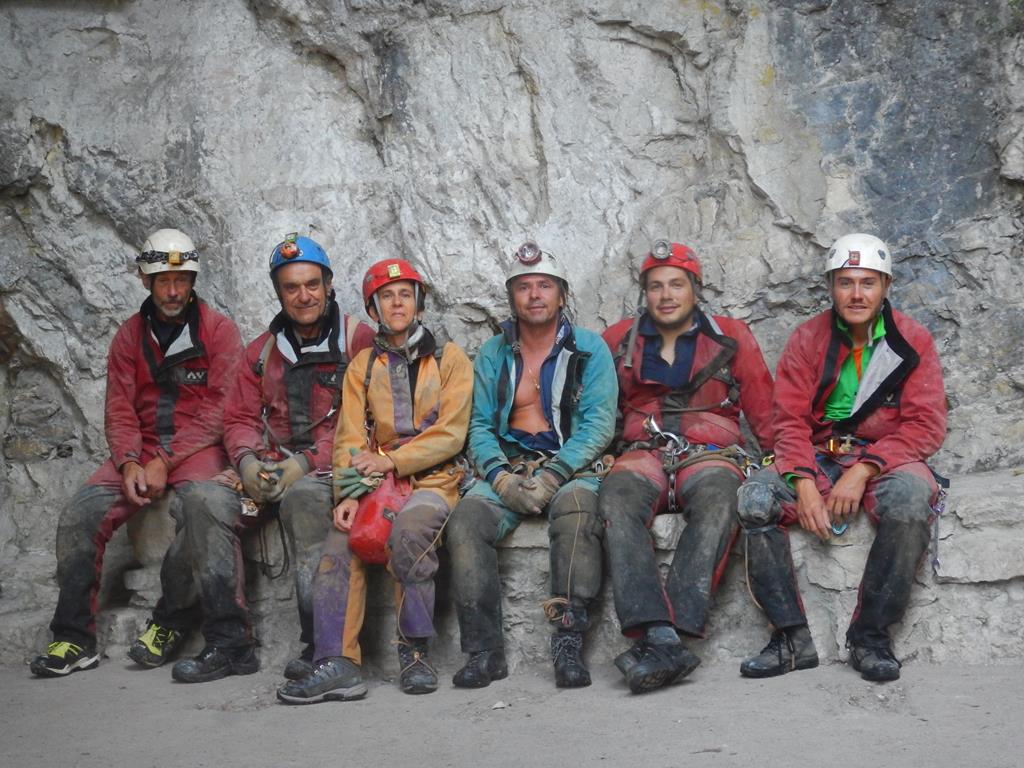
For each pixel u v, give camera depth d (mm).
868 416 4688
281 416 5215
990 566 4457
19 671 5254
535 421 4965
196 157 6316
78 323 6422
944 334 5570
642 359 5016
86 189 6363
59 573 5215
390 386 4938
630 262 5941
